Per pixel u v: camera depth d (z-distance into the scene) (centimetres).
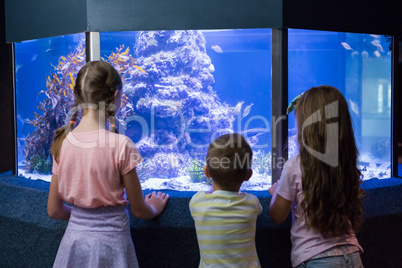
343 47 272
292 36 256
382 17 281
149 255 224
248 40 262
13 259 253
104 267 159
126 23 253
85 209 164
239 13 250
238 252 166
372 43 284
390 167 298
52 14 271
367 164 288
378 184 267
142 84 279
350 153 173
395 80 292
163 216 224
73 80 271
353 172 173
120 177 165
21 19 289
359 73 280
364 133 284
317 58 264
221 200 168
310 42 261
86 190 160
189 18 252
